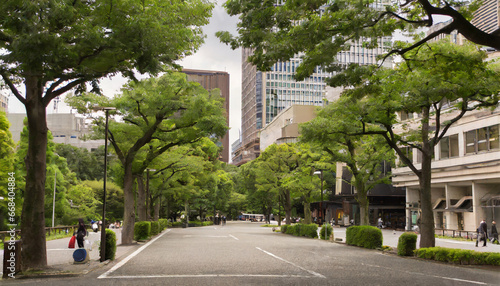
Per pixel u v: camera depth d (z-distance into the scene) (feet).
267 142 410.31
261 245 87.86
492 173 115.65
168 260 57.11
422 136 67.36
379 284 35.96
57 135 453.58
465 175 126.72
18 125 368.89
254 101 549.54
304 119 339.36
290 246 85.81
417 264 54.60
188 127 87.35
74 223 222.69
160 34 40.09
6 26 34.27
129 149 98.17
